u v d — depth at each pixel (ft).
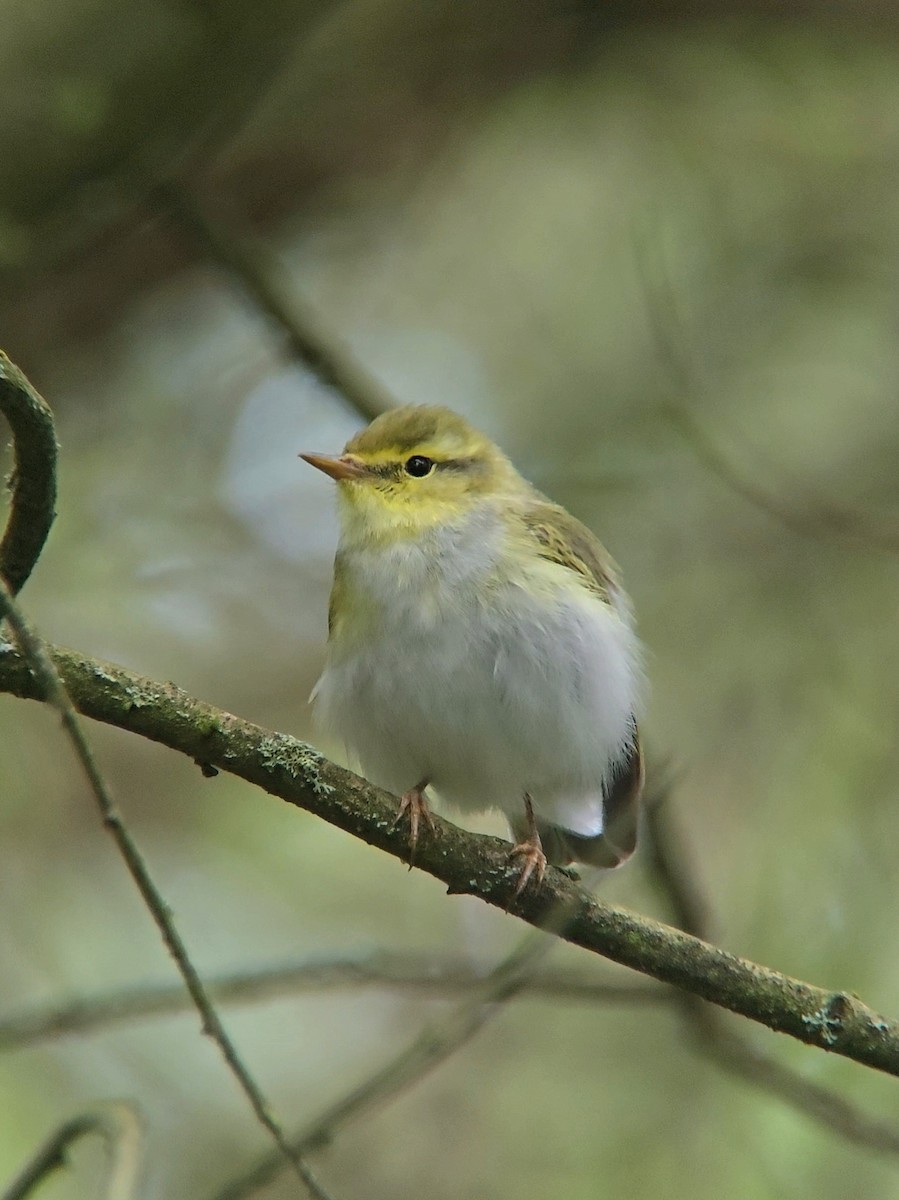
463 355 45.52
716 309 43.91
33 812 39.29
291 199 46.52
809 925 34.68
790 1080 29.07
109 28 37.47
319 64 42.68
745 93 43.96
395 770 30.09
